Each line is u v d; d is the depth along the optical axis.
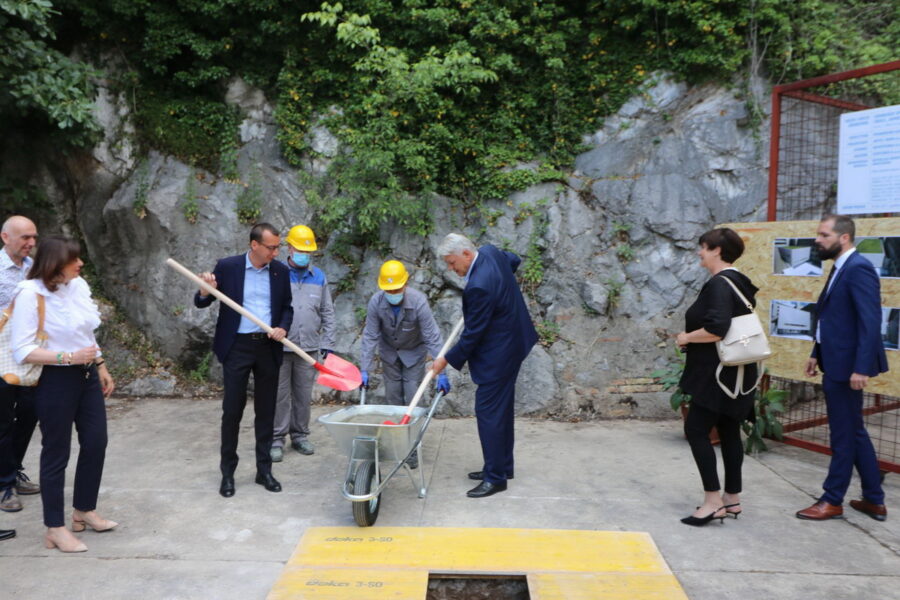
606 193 6.79
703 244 3.52
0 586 2.91
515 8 7.32
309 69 7.54
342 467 4.59
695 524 3.55
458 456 4.84
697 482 4.27
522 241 6.68
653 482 4.27
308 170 7.27
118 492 4.07
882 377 4.22
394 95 6.84
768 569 3.06
